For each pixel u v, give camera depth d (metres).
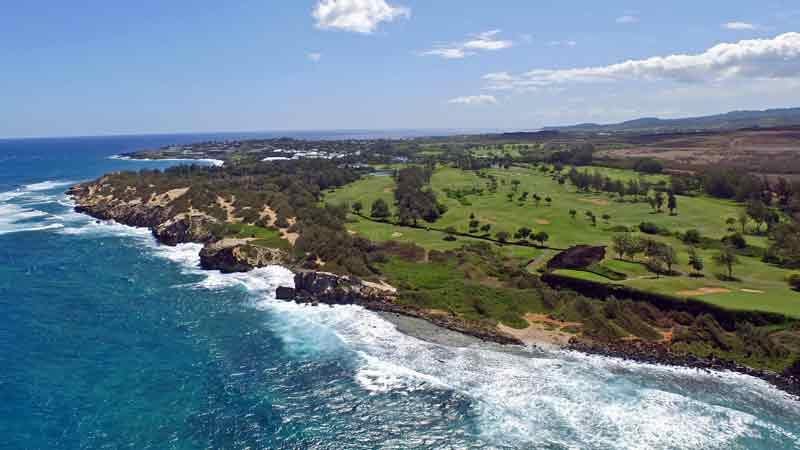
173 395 50.91
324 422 46.84
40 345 61.94
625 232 102.56
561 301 72.38
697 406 49.78
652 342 62.00
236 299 79.38
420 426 46.34
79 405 48.91
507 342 64.00
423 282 81.00
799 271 79.00
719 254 80.31
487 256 91.75
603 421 47.25
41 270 92.50
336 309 75.12
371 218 128.62
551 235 104.75
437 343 63.91
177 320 70.44
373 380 54.34
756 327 60.09
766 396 51.66
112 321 69.69
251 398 50.59
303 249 97.38
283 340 64.38
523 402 50.38
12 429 44.84
